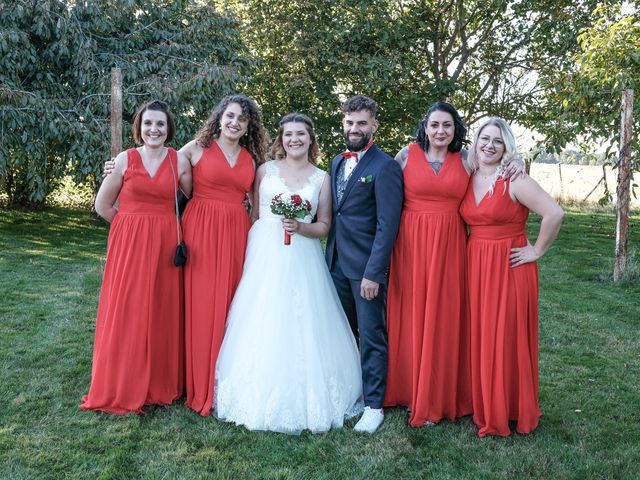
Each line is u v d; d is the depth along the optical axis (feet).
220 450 9.75
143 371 11.03
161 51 31.24
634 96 25.91
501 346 10.19
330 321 11.04
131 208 11.19
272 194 11.24
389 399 11.29
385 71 33.78
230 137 11.16
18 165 30.68
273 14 36.91
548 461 9.65
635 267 23.29
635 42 25.43
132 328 10.94
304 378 10.50
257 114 11.59
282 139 11.35
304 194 11.12
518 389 10.44
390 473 9.20
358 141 10.73
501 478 9.12
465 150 10.91
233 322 11.00
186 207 11.59
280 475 9.05
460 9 38.40
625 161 22.68
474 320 10.47
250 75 35.99
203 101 31.01
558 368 13.92
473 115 42.37
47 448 9.63
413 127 35.42
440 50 39.91
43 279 21.47
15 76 28.07
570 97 28.86
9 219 35.37
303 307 10.73
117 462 9.25
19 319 16.58
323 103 36.42
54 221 35.81
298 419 10.41
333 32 34.86
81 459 9.33
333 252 11.39
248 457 9.57
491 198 10.16
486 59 40.24
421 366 10.54
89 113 28.30
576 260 27.07
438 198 10.50
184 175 11.48
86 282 21.13
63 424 10.44
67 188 43.06
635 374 13.61
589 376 13.48
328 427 10.48
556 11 35.29
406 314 10.94
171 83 28.71
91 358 13.75
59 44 28.55
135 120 11.39
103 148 28.35
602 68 25.93
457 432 10.55
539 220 40.55
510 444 10.17
